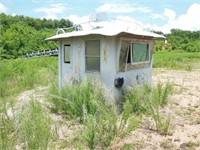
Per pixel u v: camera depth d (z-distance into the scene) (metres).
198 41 51.62
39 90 9.41
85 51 7.24
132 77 7.42
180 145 4.78
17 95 8.74
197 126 5.83
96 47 6.94
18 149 3.99
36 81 11.05
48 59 21.53
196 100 8.36
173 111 6.96
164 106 7.35
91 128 4.30
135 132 5.32
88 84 6.20
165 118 6.29
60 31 8.98
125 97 6.58
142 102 6.64
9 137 3.96
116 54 6.54
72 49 7.68
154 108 6.59
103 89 6.29
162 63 20.75
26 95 8.73
